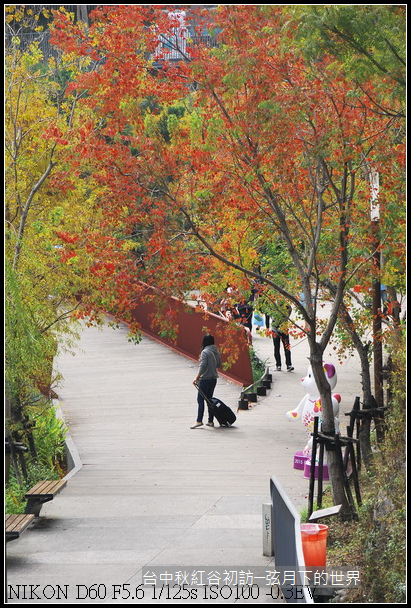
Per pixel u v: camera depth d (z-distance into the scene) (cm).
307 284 1669
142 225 1644
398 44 1329
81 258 2250
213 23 1506
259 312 2144
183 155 1628
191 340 3844
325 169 1609
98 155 1563
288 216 1848
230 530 1638
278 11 1430
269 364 3659
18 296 1911
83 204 2427
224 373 3416
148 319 4338
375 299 1848
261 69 1450
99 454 2345
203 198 1602
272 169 1541
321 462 1639
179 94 1606
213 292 1886
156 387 3250
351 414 1852
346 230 1647
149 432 2589
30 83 2369
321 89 1483
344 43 1329
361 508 1497
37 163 2400
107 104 1588
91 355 3912
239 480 2027
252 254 1836
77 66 2275
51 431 2408
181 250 1644
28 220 2419
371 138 1616
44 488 1778
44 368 2359
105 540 1598
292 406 2891
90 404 3006
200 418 2645
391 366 1634
